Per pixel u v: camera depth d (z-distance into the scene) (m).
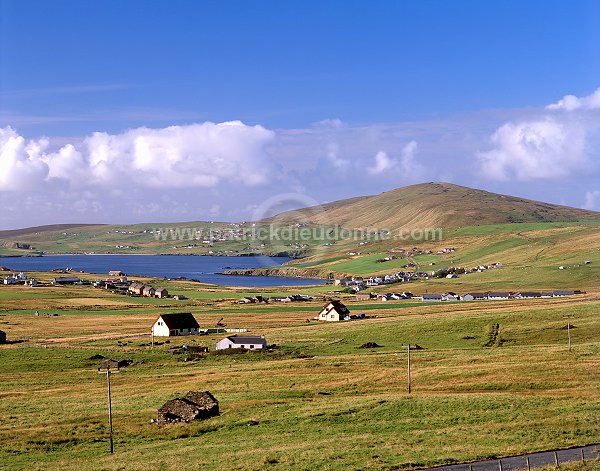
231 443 62.19
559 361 97.38
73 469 54.75
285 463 53.53
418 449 56.81
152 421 72.62
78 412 78.56
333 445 59.03
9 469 56.19
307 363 109.88
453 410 71.31
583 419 65.44
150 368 115.81
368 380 92.75
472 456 54.06
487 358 104.12
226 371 106.44
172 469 53.25
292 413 73.44
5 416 77.44
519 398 75.31
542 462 52.16
